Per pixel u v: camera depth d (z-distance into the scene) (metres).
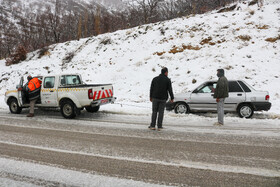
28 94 8.87
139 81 15.70
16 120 7.79
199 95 8.47
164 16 34.03
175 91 13.30
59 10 35.94
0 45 35.41
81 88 7.59
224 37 16.66
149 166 3.60
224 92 6.47
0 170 3.48
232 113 8.66
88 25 33.84
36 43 32.41
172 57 16.88
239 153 4.21
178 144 4.83
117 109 10.02
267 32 15.94
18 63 25.14
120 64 18.75
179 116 8.20
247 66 13.52
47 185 2.96
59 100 8.05
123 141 5.09
